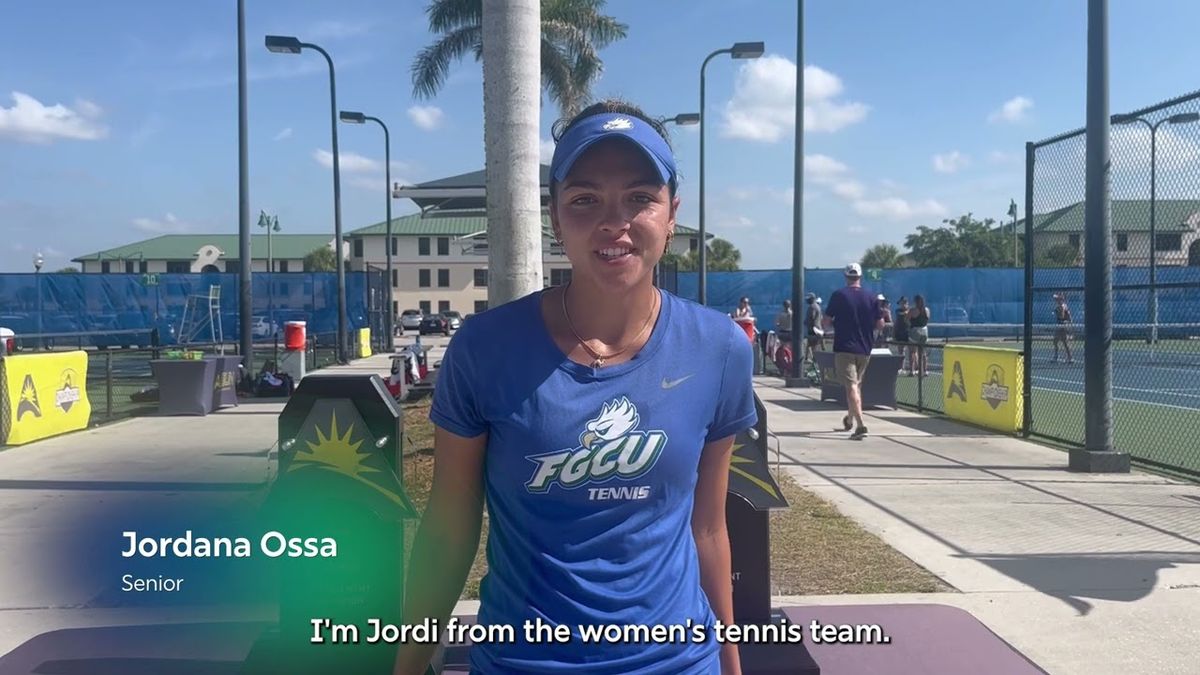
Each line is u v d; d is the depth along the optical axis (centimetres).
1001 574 534
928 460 905
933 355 2467
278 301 2964
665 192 183
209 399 1334
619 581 179
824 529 628
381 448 336
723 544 208
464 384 180
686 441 181
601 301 178
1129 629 451
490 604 188
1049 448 980
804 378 1723
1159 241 1063
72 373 1150
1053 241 1090
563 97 2531
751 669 361
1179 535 615
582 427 175
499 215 668
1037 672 401
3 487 771
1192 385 1719
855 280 1059
